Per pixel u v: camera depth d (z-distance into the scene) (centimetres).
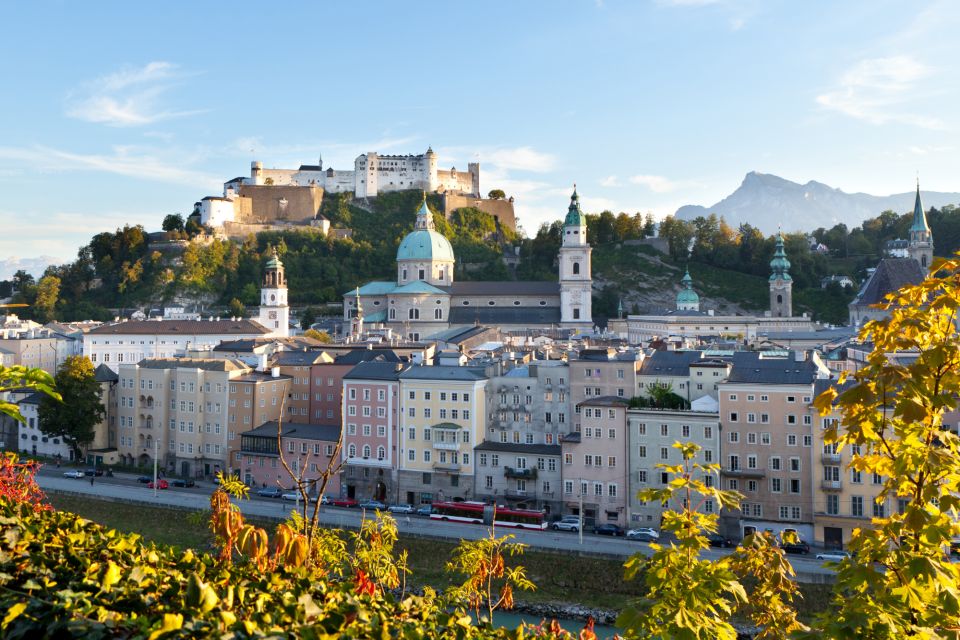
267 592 2808
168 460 19625
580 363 15912
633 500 14375
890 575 2738
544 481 15262
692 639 2712
